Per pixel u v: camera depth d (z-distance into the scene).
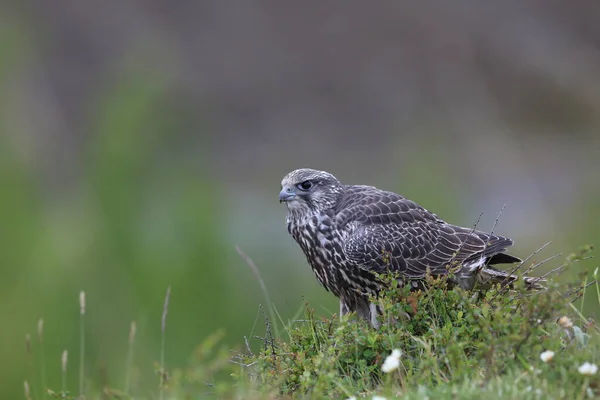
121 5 35.00
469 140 28.47
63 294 14.47
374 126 34.50
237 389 6.68
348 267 9.31
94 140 16.14
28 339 9.09
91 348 13.98
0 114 16.88
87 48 33.78
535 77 36.34
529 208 22.59
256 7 36.91
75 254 14.93
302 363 7.20
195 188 15.59
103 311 14.39
